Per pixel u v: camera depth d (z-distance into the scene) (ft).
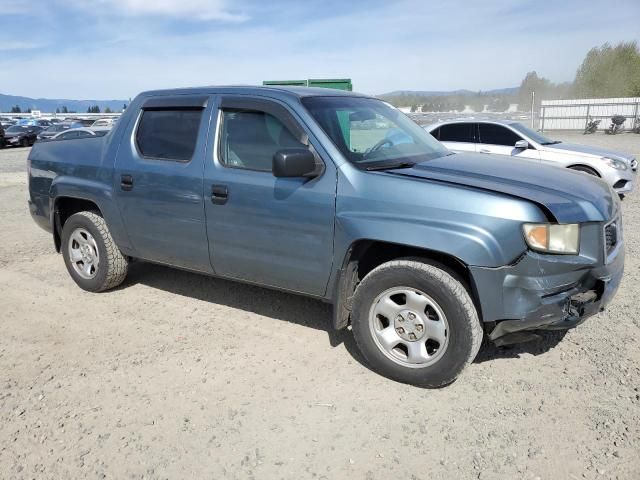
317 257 11.58
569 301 10.15
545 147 32.63
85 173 15.60
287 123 11.94
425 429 9.59
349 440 9.34
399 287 10.75
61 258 20.58
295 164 10.71
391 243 10.77
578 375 11.24
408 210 10.37
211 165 12.82
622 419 9.68
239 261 12.87
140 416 10.11
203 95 13.42
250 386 11.11
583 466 8.57
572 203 10.08
